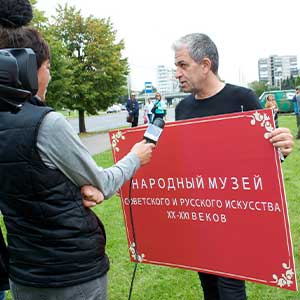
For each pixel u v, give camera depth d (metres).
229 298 2.26
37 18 15.95
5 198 1.63
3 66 1.34
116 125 29.83
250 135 1.93
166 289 3.53
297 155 9.86
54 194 1.54
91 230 1.64
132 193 2.34
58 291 1.60
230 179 2.02
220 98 2.31
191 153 2.11
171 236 2.26
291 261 1.92
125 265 4.01
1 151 1.55
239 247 2.06
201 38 2.27
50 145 1.51
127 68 23.80
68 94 20.28
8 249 1.71
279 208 1.91
